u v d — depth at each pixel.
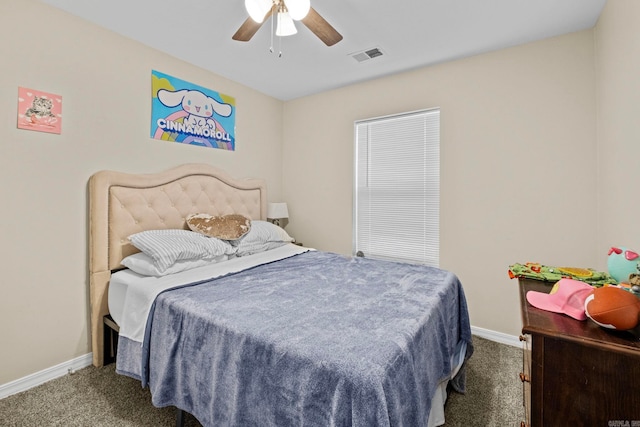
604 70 1.94
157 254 2.01
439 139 2.81
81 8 1.98
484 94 2.56
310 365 1.03
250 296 1.63
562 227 2.28
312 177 3.67
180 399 1.42
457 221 2.72
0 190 1.77
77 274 2.11
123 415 1.63
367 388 0.91
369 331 1.21
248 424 1.14
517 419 1.61
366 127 3.28
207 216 2.69
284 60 2.73
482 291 2.62
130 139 2.37
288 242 3.27
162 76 2.57
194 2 1.92
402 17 2.08
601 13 1.98
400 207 3.09
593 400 0.87
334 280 1.93
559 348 0.92
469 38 2.33
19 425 1.56
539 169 2.35
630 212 1.55
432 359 1.38
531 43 2.37
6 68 1.78
